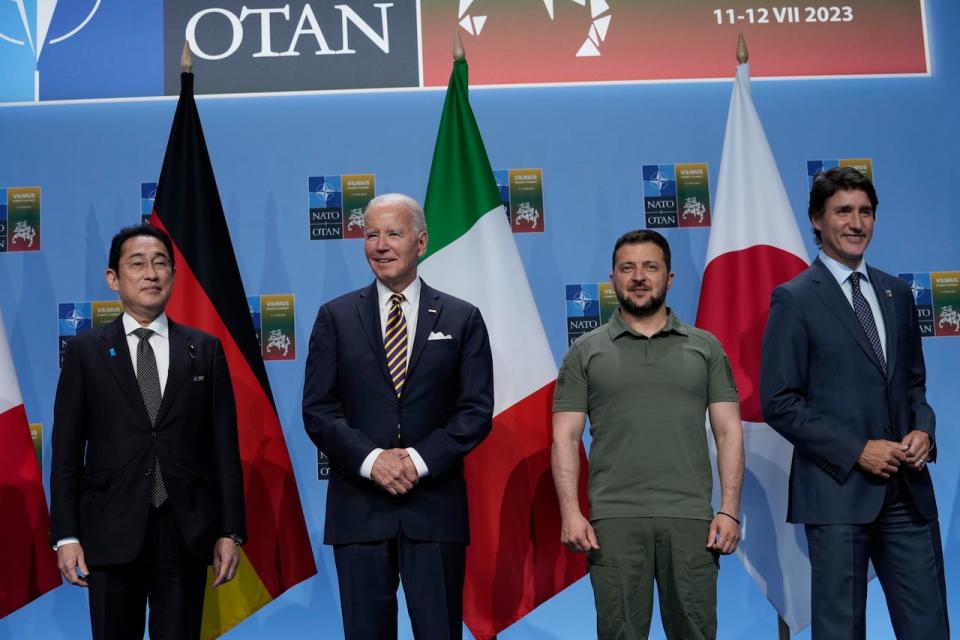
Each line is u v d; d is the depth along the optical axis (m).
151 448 2.42
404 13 3.52
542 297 3.44
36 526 2.83
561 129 3.51
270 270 3.41
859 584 2.47
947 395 3.42
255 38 3.50
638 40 3.53
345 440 2.39
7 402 2.86
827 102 3.53
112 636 2.35
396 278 2.58
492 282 2.94
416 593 2.39
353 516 2.41
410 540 2.41
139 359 2.50
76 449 2.43
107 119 3.46
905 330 2.60
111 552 2.34
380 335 2.53
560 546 2.85
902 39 3.56
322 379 2.50
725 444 2.54
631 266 2.61
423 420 2.46
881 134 3.52
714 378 2.59
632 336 2.60
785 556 2.93
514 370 2.88
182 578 2.42
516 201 3.47
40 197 3.41
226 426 2.55
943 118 3.52
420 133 3.49
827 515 2.48
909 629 2.47
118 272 2.56
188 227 3.00
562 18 3.52
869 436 2.50
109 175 3.43
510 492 2.84
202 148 3.09
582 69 3.52
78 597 3.27
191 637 2.43
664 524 2.46
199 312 2.95
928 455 2.49
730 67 3.52
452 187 3.02
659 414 2.52
